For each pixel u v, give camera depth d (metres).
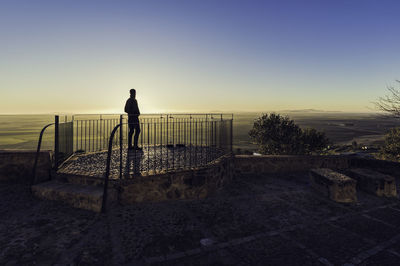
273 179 7.64
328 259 3.18
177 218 4.38
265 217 4.57
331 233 3.97
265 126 23.69
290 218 4.57
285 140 22.23
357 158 9.48
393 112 11.23
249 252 3.29
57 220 4.05
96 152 8.12
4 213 4.24
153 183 5.04
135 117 8.24
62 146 6.33
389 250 3.46
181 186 5.33
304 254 3.28
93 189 4.82
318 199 5.76
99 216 4.27
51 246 3.24
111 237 3.57
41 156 5.65
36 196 5.02
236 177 7.75
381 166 8.77
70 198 4.66
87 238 3.51
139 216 4.38
